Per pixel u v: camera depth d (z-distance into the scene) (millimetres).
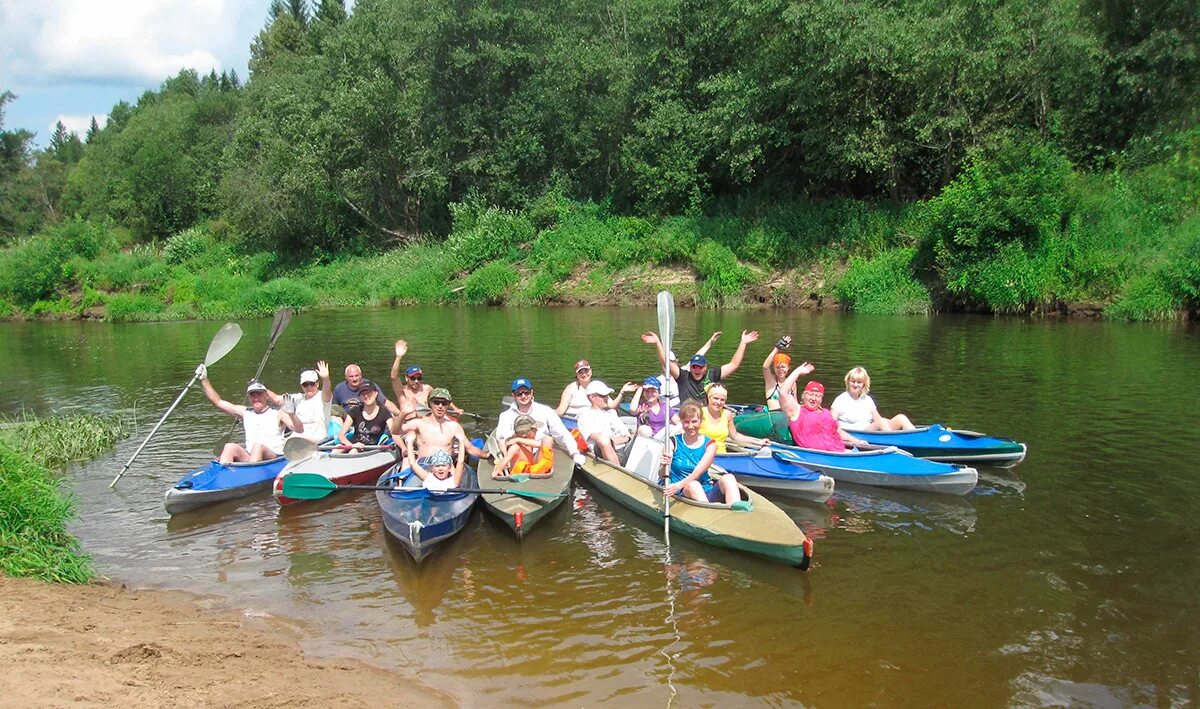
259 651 4887
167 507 7527
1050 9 24000
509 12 37219
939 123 24172
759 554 6340
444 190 39062
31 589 5586
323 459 8406
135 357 18688
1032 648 4910
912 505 7484
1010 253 21906
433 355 16953
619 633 5184
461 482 7746
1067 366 13617
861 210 27266
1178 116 23250
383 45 38812
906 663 4766
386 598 5754
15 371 16812
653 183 31609
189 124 56094
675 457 7500
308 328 23641
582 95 35750
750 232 28547
